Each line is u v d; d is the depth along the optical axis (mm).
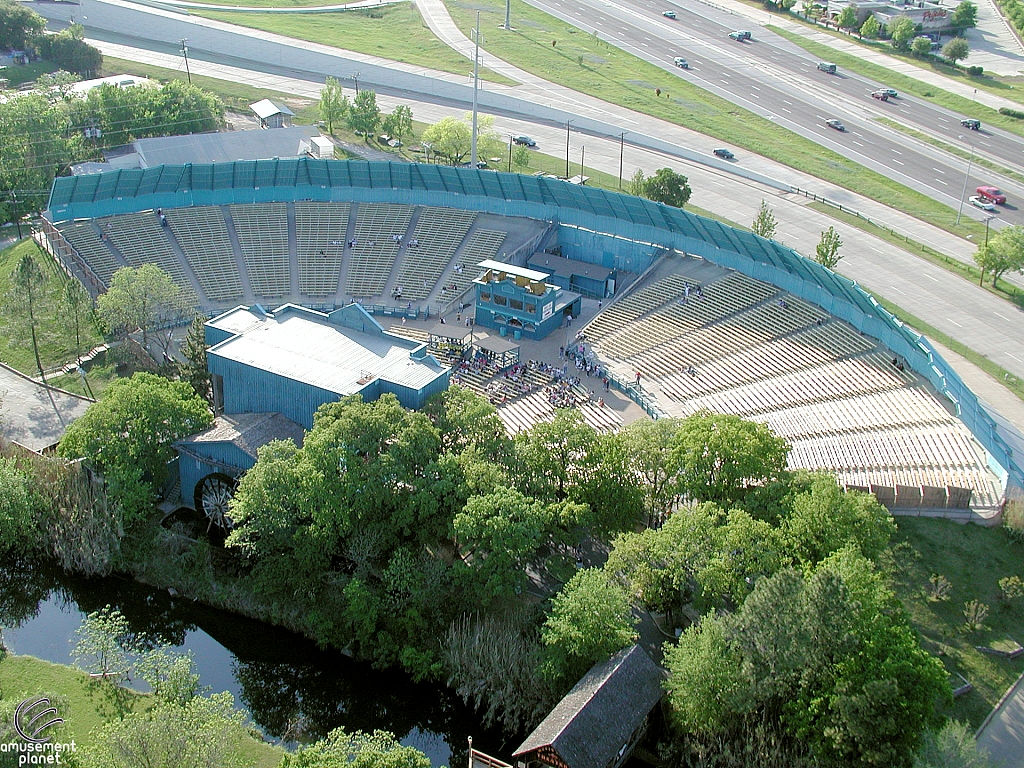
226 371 122438
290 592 103188
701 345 148125
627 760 83812
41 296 145875
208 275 167875
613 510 103500
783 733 78562
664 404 136375
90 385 139875
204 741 75812
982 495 107938
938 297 175125
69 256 168250
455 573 96375
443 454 107125
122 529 107438
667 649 89188
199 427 116000
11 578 108062
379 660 96125
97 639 92312
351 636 98750
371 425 103875
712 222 164250
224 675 97000
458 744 89812
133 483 109500
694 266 169500
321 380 117500
